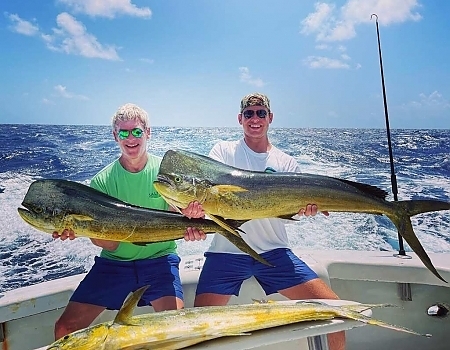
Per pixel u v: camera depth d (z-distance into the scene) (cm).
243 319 181
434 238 713
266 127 327
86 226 238
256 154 327
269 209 254
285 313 186
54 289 286
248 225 305
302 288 290
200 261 340
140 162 294
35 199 236
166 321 173
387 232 739
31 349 278
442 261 312
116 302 277
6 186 1110
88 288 276
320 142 2177
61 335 256
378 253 341
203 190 245
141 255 287
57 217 235
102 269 285
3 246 687
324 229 755
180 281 291
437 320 312
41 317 283
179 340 170
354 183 263
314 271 310
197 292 297
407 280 307
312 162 1508
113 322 168
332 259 327
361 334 312
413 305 314
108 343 162
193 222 248
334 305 198
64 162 1509
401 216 260
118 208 243
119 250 284
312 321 189
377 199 261
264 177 254
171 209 295
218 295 292
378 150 1919
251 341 174
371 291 321
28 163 1461
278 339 176
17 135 2378
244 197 249
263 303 193
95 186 294
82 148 1866
